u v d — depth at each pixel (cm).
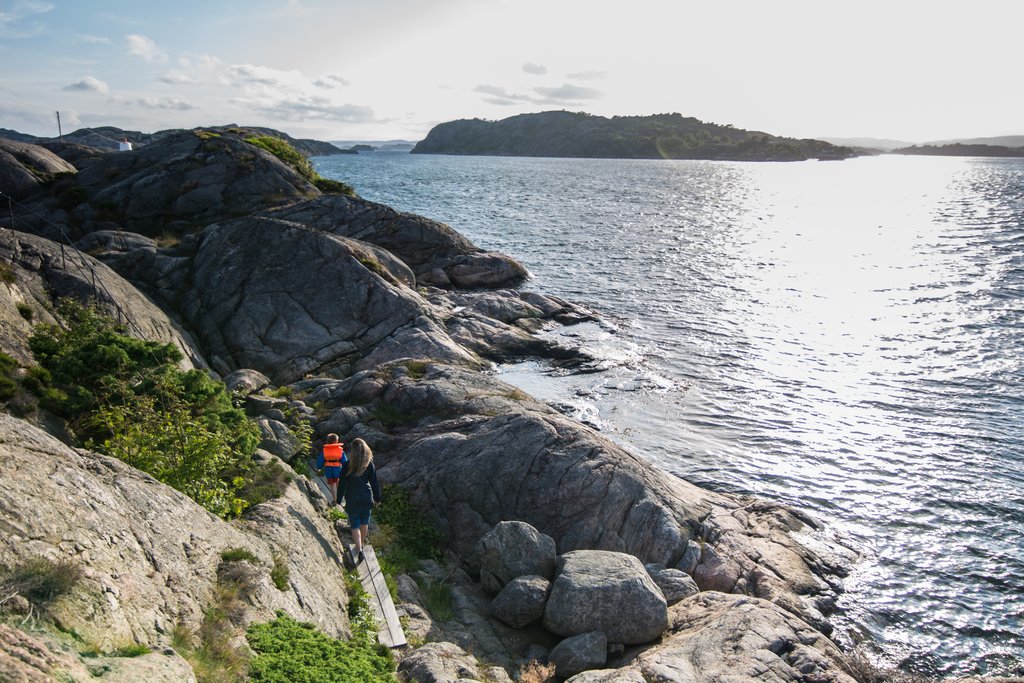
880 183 18712
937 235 7656
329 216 4803
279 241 3362
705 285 5178
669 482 2008
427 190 13362
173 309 3075
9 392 1389
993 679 1316
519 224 8375
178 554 891
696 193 14025
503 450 1892
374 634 1188
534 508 1797
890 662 1558
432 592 1512
